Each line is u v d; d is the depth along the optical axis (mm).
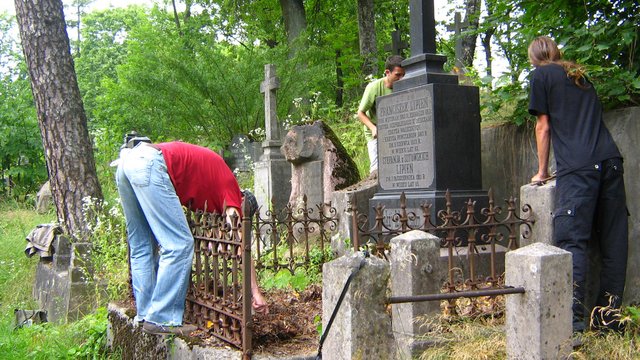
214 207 4250
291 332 3799
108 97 17516
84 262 6816
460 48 13094
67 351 5395
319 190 8273
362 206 6688
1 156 18312
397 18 22156
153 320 3975
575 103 4266
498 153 6055
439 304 3705
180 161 4117
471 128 5637
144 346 4312
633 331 3877
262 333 3682
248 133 16031
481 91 7387
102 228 7109
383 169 6121
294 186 8656
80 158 8406
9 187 19016
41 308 7777
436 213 5375
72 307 6680
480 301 4184
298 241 7715
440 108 5488
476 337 3605
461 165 5566
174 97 16203
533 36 5707
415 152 5695
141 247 4398
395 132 5945
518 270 3129
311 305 4531
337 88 19406
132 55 18484
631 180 4688
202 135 16625
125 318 4727
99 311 6078
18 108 18375
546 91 4336
